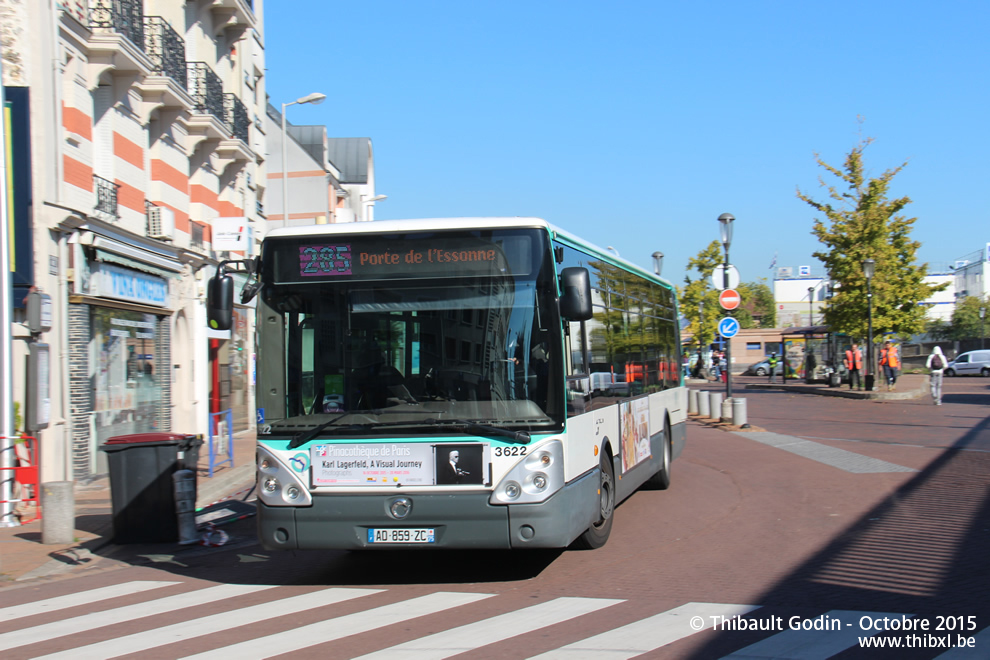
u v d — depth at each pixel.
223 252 24.05
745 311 118.56
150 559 9.94
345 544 7.54
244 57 28.08
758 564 8.30
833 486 13.13
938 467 14.77
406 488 7.48
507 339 7.60
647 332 12.70
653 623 6.39
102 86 17.62
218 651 6.08
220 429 20.67
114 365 17.70
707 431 23.03
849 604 6.79
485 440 7.45
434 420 7.50
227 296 7.82
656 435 12.91
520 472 7.41
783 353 50.81
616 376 10.40
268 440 7.72
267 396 7.79
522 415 7.50
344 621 6.78
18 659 6.09
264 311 7.87
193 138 22.06
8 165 14.00
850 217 41.59
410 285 7.74
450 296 7.69
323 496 7.58
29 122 14.15
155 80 18.70
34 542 10.72
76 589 8.48
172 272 20.84
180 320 21.56
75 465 15.55
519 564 8.75
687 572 8.08
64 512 10.59
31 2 14.34
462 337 7.62
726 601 6.98
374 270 7.79
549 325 7.61
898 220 41.53
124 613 7.37
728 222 24.47
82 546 10.48
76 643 6.45
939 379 30.91
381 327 7.72
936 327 90.38
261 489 7.73
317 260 7.85
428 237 7.76
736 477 14.59
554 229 8.13
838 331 42.38
